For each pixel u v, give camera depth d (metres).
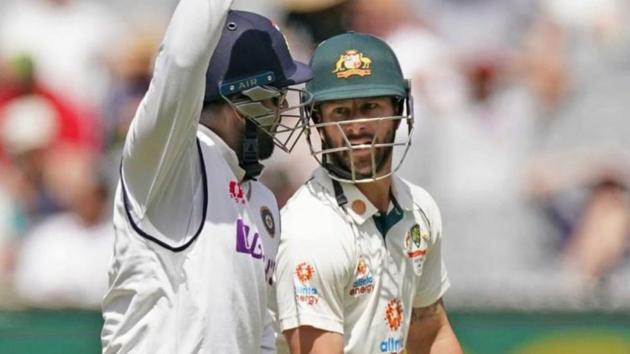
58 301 24.64
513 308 23.50
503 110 27.70
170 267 13.02
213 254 13.16
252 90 13.84
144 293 13.02
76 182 27.62
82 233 27.25
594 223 26.34
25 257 27.00
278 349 15.20
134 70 29.03
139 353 13.05
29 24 30.09
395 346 15.16
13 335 23.52
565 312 23.39
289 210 14.95
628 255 26.05
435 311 16.25
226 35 13.89
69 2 30.55
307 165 25.77
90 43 29.86
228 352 13.19
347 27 28.05
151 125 12.61
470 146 26.98
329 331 14.57
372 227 15.02
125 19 30.47
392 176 15.46
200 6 12.47
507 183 26.83
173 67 12.45
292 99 23.95
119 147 28.20
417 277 15.52
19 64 29.17
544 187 26.78
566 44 28.78
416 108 26.97
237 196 13.65
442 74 27.69
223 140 13.89
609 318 23.36
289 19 28.17
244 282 13.45
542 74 28.27
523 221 26.41
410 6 28.44
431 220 15.76
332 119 14.96
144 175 12.91
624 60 28.70
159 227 13.01
